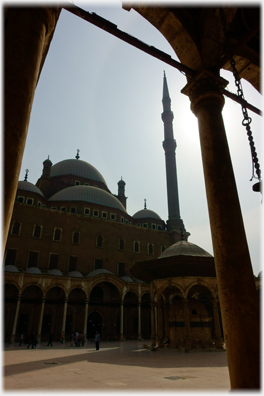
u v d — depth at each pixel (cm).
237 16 967
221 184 712
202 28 841
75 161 6981
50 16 598
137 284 4550
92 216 5156
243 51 995
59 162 7088
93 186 6425
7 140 448
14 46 512
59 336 4125
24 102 489
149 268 2420
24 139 486
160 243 5719
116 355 1980
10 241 4300
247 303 580
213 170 736
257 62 1023
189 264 2245
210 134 780
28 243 4422
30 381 951
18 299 3697
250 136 665
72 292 4497
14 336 3612
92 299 4556
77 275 4378
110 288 4778
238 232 657
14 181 445
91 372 1181
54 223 4766
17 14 546
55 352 2355
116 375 1091
